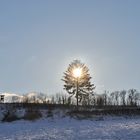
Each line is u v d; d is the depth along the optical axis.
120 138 33.56
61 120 66.38
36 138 35.00
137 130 40.62
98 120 69.44
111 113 75.50
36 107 76.50
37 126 53.41
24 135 38.09
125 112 76.88
